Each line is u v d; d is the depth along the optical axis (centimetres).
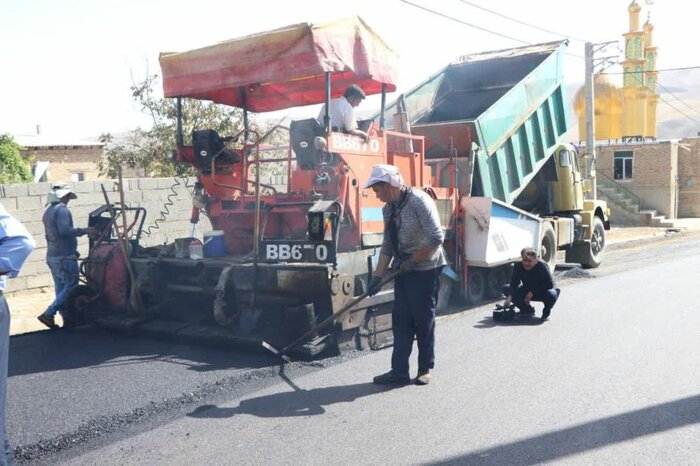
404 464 380
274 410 475
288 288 620
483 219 873
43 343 691
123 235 750
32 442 421
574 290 973
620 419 439
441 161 913
